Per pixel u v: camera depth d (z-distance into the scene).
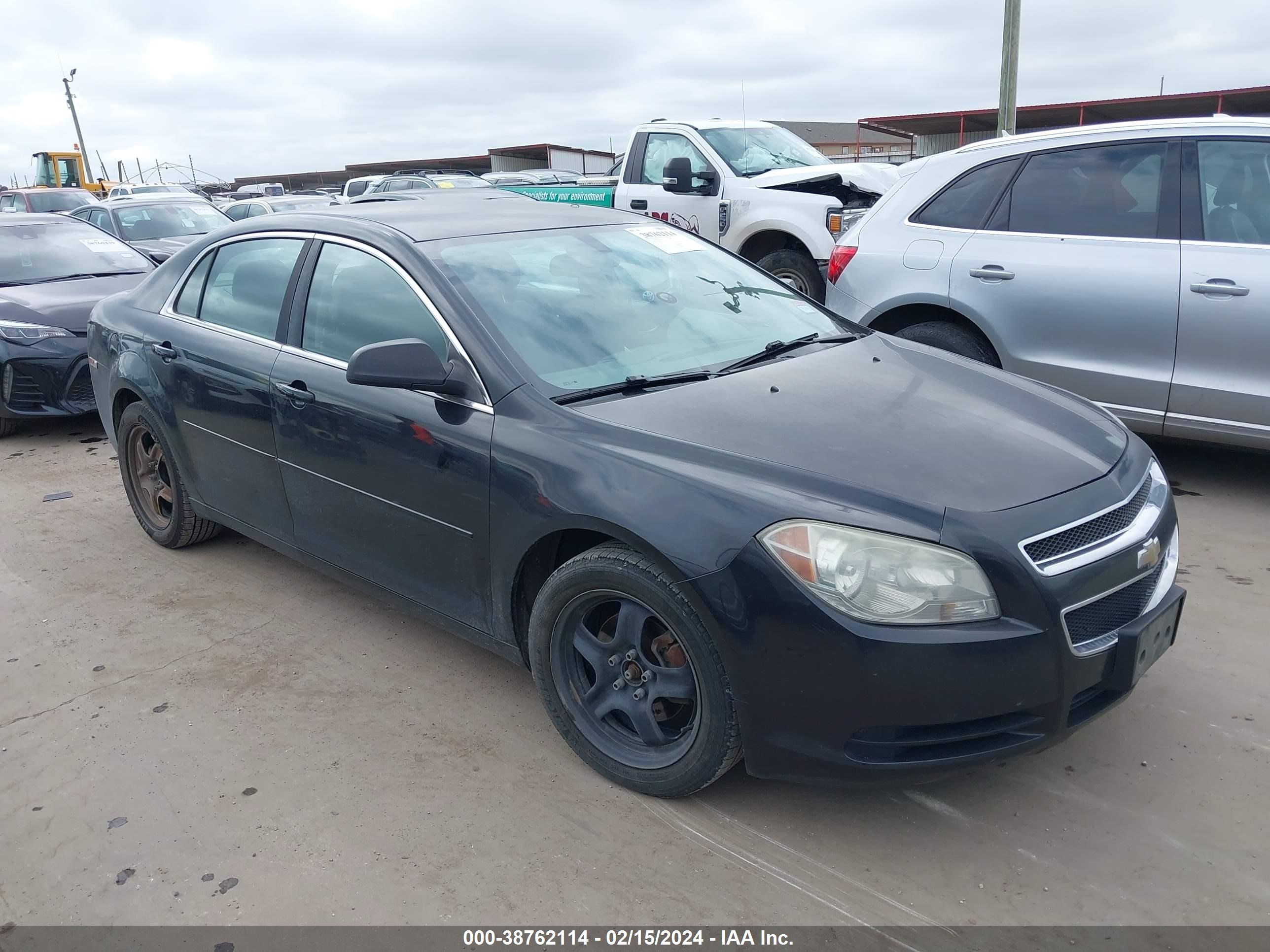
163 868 2.59
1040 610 2.32
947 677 2.29
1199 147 4.67
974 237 5.26
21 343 6.71
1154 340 4.68
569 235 3.75
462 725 3.20
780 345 3.49
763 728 2.46
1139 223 4.78
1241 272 4.43
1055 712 2.39
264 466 3.81
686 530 2.47
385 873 2.54
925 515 2.35
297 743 3.13
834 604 2.33
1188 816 2.63
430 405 3.11
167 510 4.78
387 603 3.55
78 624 4.02
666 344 3.33
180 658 3.71
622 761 2.81
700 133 9.41
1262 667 3.31
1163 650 2.68
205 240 4.39
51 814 2.84
